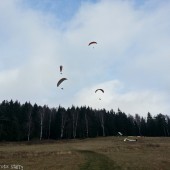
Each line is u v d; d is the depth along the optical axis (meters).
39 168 30.44
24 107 97.25
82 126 100.88
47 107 102.94
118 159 36.22
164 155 41.38
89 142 68.44
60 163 33.34
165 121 124.12
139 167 31.02
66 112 103.12
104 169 29.81
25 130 89.56
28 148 53.66
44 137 97.06
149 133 119.62
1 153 42.62
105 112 110.69
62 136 94.44
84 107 107.81
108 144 59.38
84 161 34.62
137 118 128.62
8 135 83.38
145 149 48.75
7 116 91.38
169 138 74.88
